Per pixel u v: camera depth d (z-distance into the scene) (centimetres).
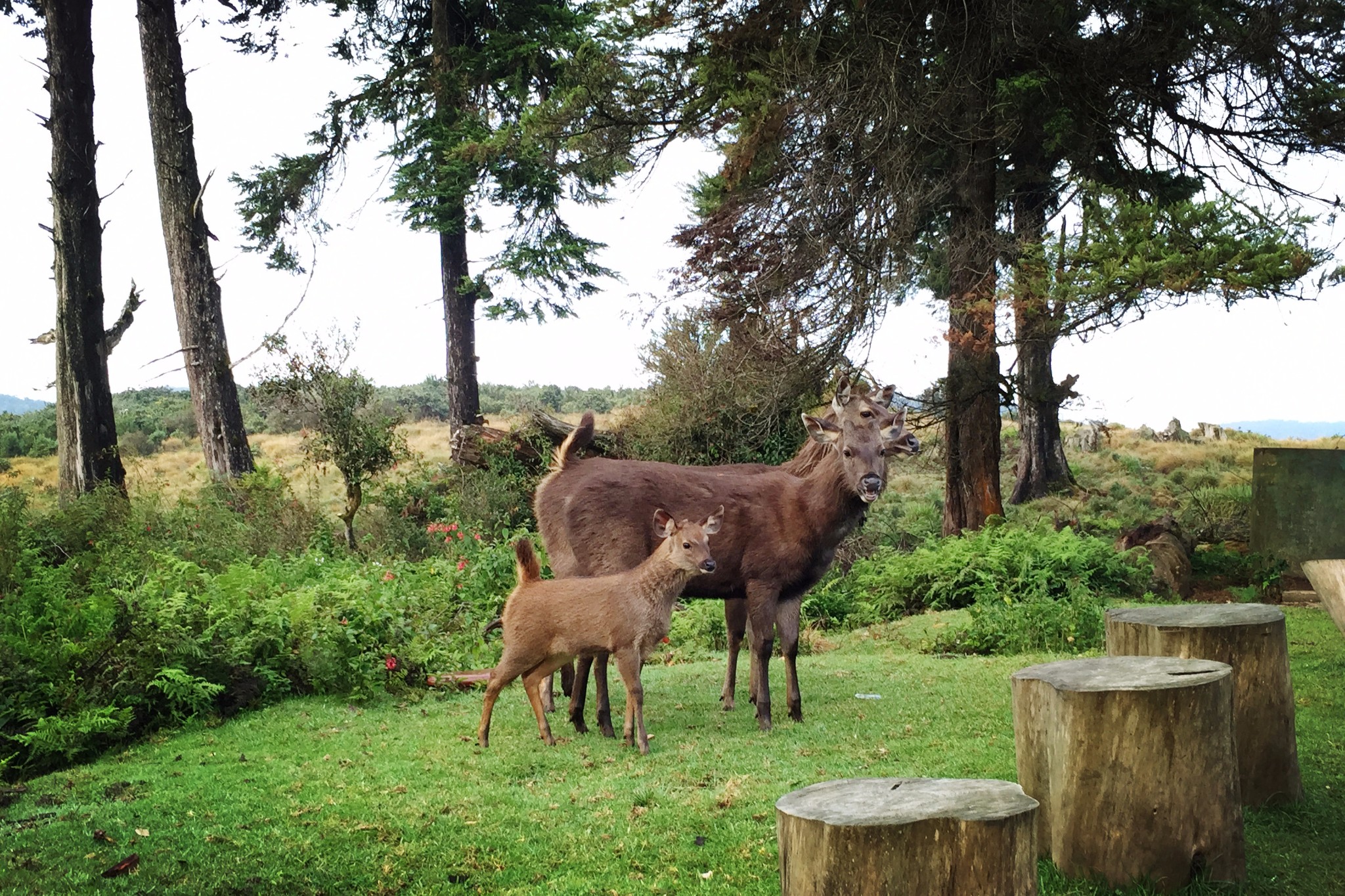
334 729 738
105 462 1853
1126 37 1554
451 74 2455
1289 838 463
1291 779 503
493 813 537
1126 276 1338
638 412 1956
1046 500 2400
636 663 661
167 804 561
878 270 1532
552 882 443
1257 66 1571
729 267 1596
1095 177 1689
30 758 667
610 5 1714
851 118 1523
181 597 834
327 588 993
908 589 1338
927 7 1549
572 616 665
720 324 1650
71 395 1838
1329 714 664
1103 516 2209
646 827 504
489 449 1889
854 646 1108
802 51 1560
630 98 1727
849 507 736
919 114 1530
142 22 1947
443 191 2358
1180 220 1367
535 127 1850
